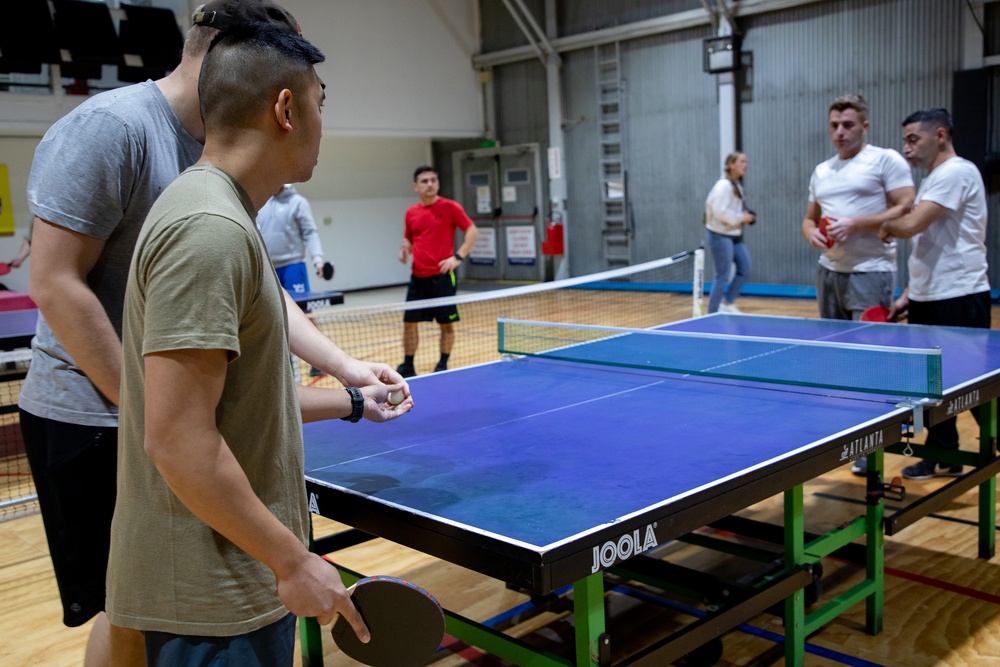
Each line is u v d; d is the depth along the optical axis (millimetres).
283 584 1319
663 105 11883
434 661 2672
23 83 9273
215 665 1349
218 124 1343
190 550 1326
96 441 1796
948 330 3682
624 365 3184
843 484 4164
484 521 1654
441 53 13367
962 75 9180
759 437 2180
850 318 4367
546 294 12523
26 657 2781
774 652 2621
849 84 10211
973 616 2783
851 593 2621
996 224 9383
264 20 1765
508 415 2557
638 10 11883
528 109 13500
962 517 3666
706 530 3654
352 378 2016
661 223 12250
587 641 1752
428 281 6609
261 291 1305
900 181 4055
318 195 13406
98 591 1861
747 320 4172
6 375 5062
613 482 1867
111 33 9133
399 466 2080
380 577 1439
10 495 4477
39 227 1610
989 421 3172
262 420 1354
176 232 1216
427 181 6426
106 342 1618
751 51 10969
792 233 10977
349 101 12250
